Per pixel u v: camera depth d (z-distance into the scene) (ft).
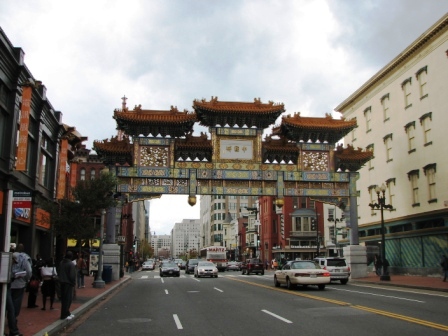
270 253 251.80
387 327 38.55
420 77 123.75
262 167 110.11
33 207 86.84
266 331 37.86
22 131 70.64
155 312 52.54
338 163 114.62
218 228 468.34
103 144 107.14
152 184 106.93
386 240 140.46
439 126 114.62
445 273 96.63
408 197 128.57
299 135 112.78
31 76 77.41
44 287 51.60
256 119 110.11
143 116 105.81
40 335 34.55
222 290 82.64
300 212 237.66
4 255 30.48
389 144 140.15
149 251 522.47
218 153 108.88
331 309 51.08
